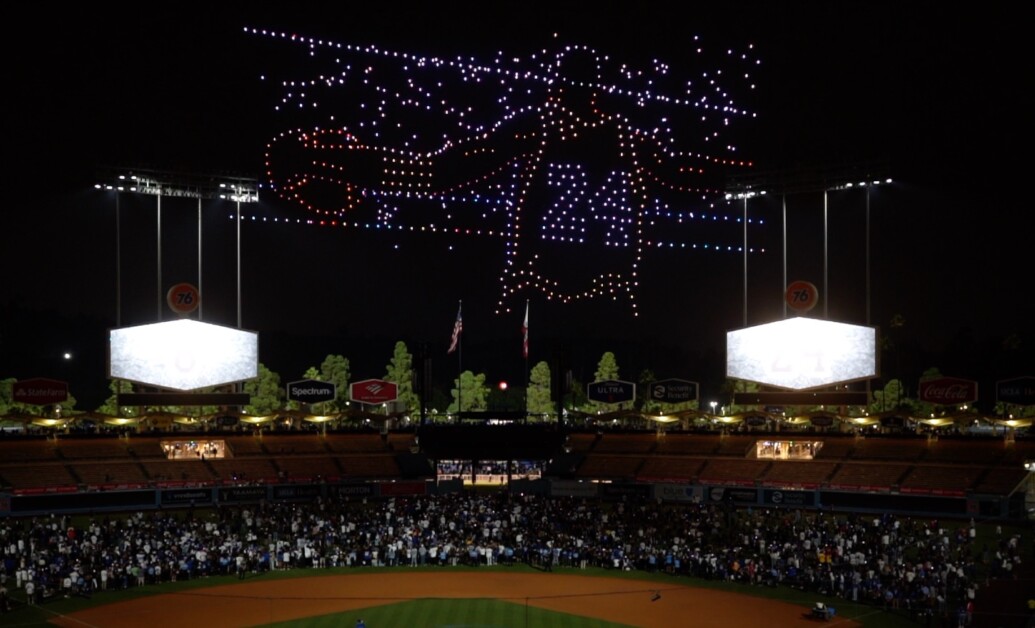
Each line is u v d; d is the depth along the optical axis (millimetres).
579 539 68938
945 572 55500
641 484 85562
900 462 82062
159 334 86500
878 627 49812
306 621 50688
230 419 90688
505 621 50938
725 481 87000
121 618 51250
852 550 63500
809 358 87062
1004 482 75438
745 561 62875
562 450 90750
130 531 66312
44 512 74812
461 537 70750
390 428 99250
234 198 87750
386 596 56938
